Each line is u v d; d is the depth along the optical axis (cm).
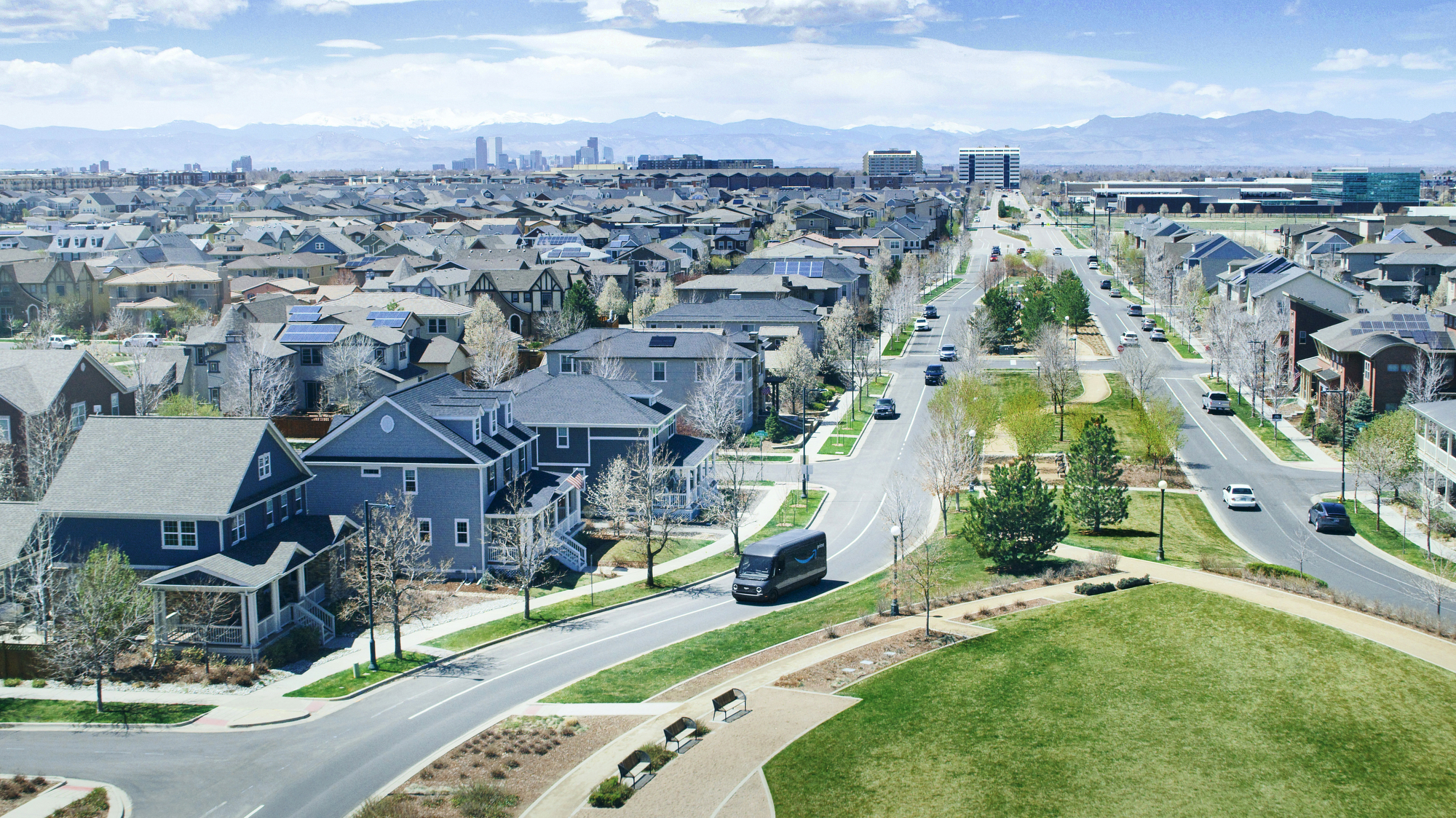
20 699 4403
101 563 4638
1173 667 4175
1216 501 7456
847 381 11344
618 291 14062
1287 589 4969
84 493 5169
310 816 3444
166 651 4797
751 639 4875
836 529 6900
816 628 4934
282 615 5066
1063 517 5684
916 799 3409
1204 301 15200
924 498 7531
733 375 9325
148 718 4203
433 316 11131
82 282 14712
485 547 5981
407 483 5978
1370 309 11669
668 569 6144
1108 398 10288
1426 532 6550
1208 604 4709
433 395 6481
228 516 5022
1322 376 9344
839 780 3528
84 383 7388
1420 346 8531
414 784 3603
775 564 5500
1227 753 3588
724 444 9019
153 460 5278
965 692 4088
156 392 8662
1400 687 3912
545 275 13150
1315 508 6825
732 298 12938
